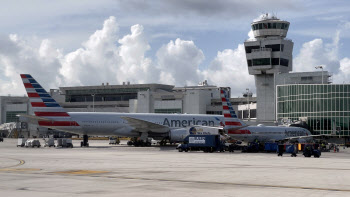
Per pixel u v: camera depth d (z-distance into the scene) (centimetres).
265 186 2270
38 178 2564
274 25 12669
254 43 12769
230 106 6838
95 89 17700
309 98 10431
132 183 2355
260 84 12950
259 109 12938
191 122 7919
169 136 7581
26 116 7150
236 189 2144
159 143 8888
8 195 1897
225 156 5156
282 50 12594
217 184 2339
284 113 11100
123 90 17288
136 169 3225
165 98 14075
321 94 10219
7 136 16775
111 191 2039
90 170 3112
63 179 2519
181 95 13862
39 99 7262
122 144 9294
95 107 17212
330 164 3938
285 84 11812
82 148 7181
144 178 2606
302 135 7550
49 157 4609
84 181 2425
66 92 18162
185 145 6266
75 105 17500
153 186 2231
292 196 1936
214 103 14512
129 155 5109
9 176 2673
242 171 3120
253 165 3703
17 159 4269
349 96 9912
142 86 17000
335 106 10012
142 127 7500
